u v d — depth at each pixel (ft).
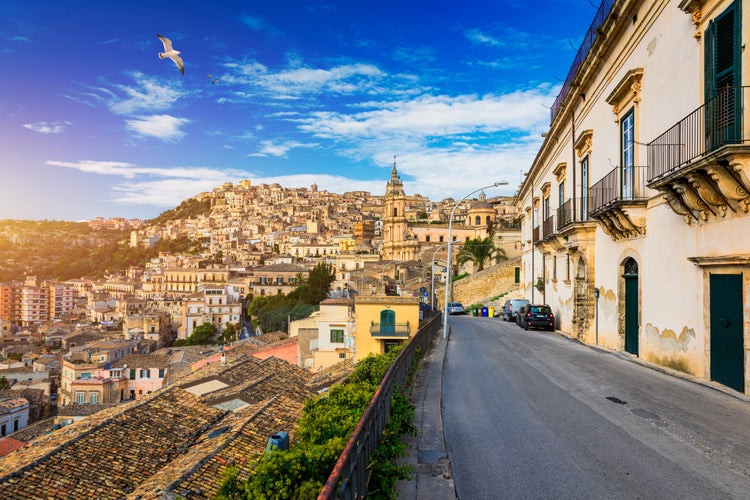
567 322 88.38
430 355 62.44
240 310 413.80
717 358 37.70
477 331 99.04
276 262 552.82
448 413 32.99
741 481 21.04
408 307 114.73
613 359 55.31
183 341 363.56
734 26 33.71
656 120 47.78
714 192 34.78
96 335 358.84
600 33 61.93
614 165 60.49
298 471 17.49
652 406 33.40
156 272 588.91
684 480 21.20
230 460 44.37
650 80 49.47
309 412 26.68
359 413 24.67
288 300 323.98
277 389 75.00
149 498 37.04
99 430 53.88
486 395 38.37
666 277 46.11
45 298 600.39
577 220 76.07
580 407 33.91
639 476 21.70
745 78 32.55
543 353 61.46
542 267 116.78
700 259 38.50
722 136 34.88
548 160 109.40
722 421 29.53
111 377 231.50
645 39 50.80
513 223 276.21
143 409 61.82
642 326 52.37
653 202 48.57
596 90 68.44
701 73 38.47
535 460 23.91
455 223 421.59
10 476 42.37
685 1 39.11
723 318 36.70
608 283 63.31
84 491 44.09
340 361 128.77
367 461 18.90
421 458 24.09
